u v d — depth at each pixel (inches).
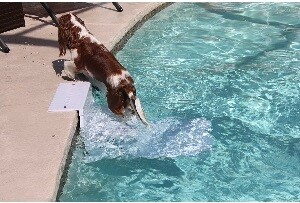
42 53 186.2
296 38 213.9
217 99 162.7
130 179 123.3
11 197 104.7
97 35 203.0
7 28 194.2
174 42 210.8
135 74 179.8
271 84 172.1
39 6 242.4
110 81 142.0
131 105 138.2
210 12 249.9
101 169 126.5
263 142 139.3
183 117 151.2
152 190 119.7
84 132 140.3
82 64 154.6
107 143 136.5
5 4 190.5
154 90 168.1
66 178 121.6
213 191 119.6
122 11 234.7
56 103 145.3
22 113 140.9
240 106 158.4
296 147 137.6
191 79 176.1
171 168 127.6
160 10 252.2
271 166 129.4
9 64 176.1
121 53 200.1
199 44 208.7
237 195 118.1
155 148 135.3
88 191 118.1
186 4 263.1
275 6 258.4
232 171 127.3
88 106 149.5
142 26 231.5
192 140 139.7
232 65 187.3
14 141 126.7
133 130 141.7
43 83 160.2
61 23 160.2
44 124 134.8
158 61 191.6
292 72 180.5
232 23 233.9
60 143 125.5
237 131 144.4
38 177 111.8
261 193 118.9
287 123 148.9
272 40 212.1
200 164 129.5
